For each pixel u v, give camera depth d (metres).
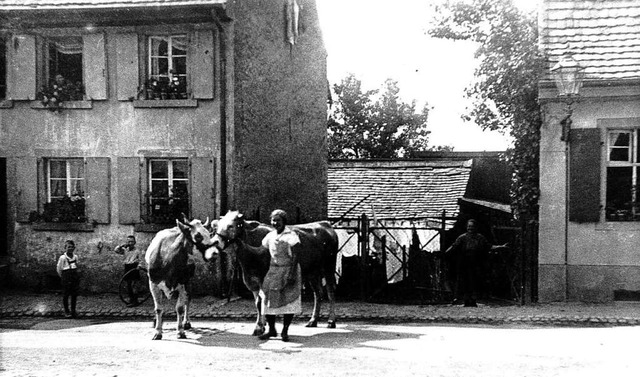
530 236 15.05
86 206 17.42
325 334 12.19
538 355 10.05
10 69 17.58
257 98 18.61
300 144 22.39
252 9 18.23
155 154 17.08
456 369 9.20
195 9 16.17
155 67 17.48
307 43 23.20
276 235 11.34
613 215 14.85
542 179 15.09
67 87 17.39
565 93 14.38
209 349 10.91
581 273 14.95
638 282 14.69
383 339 11.59
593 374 8.82
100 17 16.75
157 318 11.98
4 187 18.48
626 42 15.38
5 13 16.67
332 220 19.45
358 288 16.52
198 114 16.94
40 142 17.61
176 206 17.00
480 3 17.25
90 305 15.66
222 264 16.39
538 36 16.02
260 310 12.02
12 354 10.69
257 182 18.64
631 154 14.88
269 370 9.30
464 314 13.73
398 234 21.44
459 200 22.58
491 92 16.52
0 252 18.41
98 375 9.19
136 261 16.16
